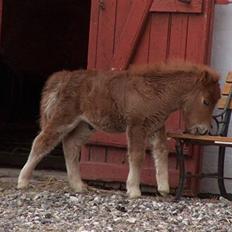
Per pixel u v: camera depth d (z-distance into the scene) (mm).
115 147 10844
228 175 10898
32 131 16438
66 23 17875
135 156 9508
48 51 18016
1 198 9438
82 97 9781
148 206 9055
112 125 9758
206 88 9453
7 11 17391
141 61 10742
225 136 9844
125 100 9539
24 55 17953
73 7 17719
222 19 10891
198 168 10492
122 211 8727
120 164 10852
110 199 9500
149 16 10719
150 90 9484
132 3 10758
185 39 10562
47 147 9859
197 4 10461
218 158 10250
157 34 10680
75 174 10250
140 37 10750
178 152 9477
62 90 9844
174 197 9969
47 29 17875
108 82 9680
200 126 9484
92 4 10914
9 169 12531
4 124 17188
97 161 10961
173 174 10438
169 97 9508
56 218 8250
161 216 8500
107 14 10859
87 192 10195
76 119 9859
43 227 7766
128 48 10758
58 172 12375
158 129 9750
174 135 9328
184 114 9648
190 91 9508
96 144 10906
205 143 9344
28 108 18406
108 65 10844
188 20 10547
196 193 10516
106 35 10867
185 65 9609
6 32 17484
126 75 9672
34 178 11609
